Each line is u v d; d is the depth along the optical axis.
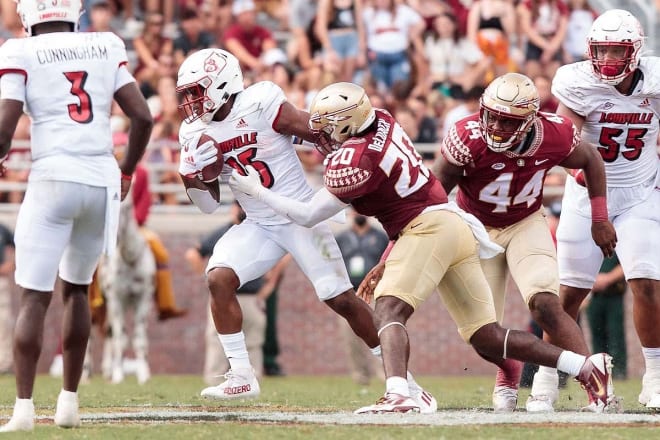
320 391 34.91
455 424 20.81
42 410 25.05
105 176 20.38
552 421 21.44
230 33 54.34
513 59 55.91
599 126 25.69
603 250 24.62
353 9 54.81
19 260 20.25
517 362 24.80
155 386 38.34
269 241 24.41
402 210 22.25
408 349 22.12
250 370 24.61
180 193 52.53
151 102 53.09
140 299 42.47
